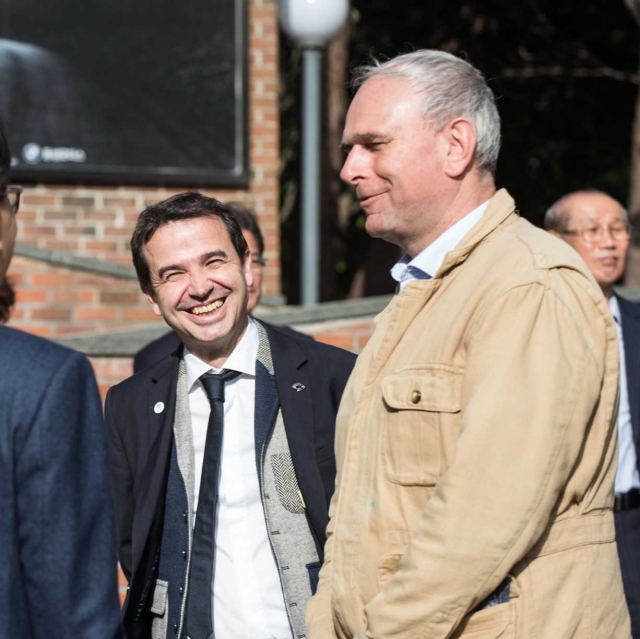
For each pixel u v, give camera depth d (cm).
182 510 282
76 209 714
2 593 175
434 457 219
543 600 214
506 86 1325
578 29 1337
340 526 235
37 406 181
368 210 242
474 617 212
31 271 670
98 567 185
